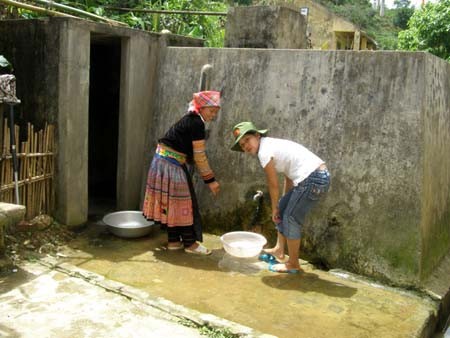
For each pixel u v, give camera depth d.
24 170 4.05
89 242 4.29
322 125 3.98
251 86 4.34
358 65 3.80
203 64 4.62
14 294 3.17
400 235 3.66
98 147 5.95
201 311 3.14
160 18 7.32
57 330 2.77
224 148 4.51
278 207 3.74
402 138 3.64
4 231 3.66
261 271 3.85
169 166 4.00
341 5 35.06
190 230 4.12
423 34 10.63
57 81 4.19
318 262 4.02
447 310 3.73
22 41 4.38
